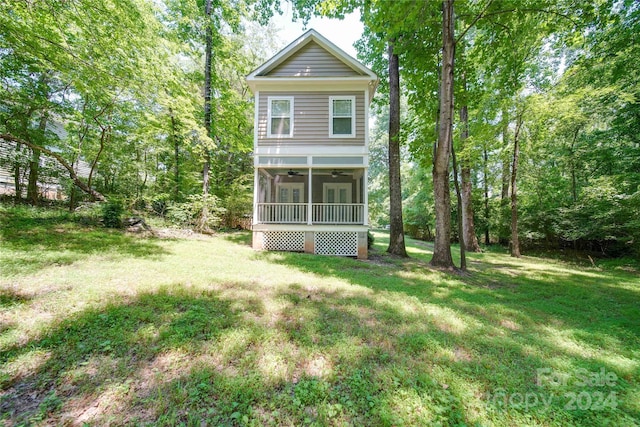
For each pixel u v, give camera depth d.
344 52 9.48
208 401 2.03
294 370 2.45
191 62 14.80
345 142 9.45
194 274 5.09
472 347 3.03
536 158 12.66
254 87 9.69
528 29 7.99
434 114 8.76
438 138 7.59
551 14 7.40
